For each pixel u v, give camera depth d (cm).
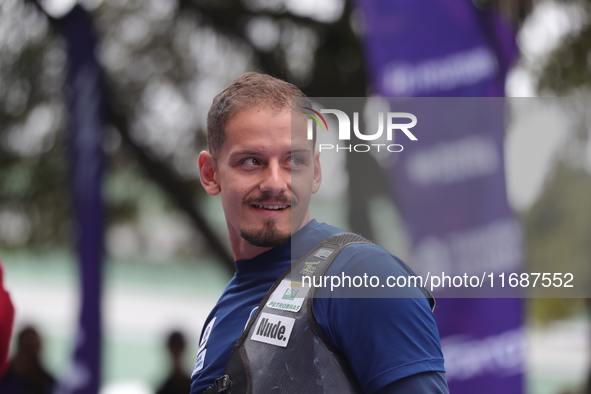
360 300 297
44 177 1302
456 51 689
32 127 1306
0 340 498
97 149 1070
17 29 1283
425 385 286
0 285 505
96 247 1056
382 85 691
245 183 335
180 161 1321
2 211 1320
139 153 1295
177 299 3947
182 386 1127
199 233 1360
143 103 1316
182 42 1300
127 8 1315
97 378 1041
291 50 1238
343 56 1196
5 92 1293
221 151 346
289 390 302
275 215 337
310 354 304
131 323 3797
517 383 559
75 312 1061
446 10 691
